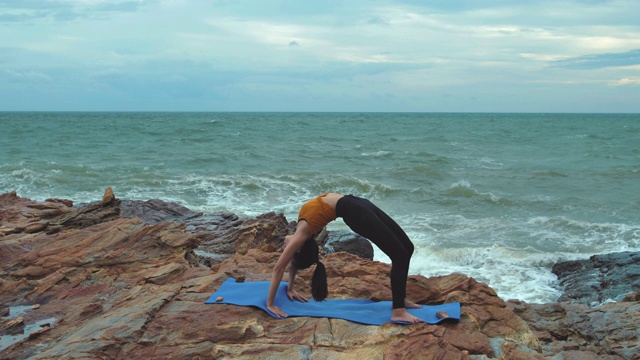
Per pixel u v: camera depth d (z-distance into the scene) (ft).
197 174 88.17
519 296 39.32
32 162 96.94
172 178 82.12
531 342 17.75
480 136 190.19
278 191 75.20
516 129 247.91
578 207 67.62
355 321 17.63
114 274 24.35
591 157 121.19
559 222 58.85
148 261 25.64
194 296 19.88
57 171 86.84
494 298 19.97
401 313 17.48
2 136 154.92
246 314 18.28
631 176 92.02
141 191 73.56
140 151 119.85
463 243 51.31
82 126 215.92
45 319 20.17
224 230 40.47
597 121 399.03
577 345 22.13
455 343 16.46
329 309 18.72
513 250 48.29
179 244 26.73
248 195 72.28
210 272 23.25
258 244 38.04
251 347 16.56
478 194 73.87
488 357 16.25
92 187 75.66
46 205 38.11
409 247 18.01
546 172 94.99
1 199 40.40
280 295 19.54
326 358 15.88
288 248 18.02
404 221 59.98
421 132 212.64
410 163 105.91
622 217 62.54
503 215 63.57
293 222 44.93
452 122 345.31
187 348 16.70
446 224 58.59
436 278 22.02
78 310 20.27
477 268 45.16
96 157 108.68
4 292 22.74
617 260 42.37
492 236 53.88
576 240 52.65
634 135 201.46
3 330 19.08
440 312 17.83
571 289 39.58
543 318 24.75
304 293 21.33
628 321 24.02
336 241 44.42
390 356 15.57
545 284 41.86
